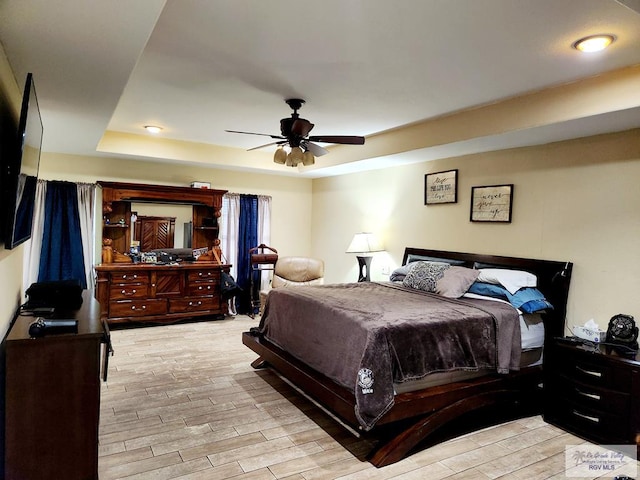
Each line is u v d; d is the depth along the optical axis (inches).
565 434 117.0
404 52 100.6
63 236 204.8
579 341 122.8
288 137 143.9
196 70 115.0
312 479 91.2
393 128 178.5
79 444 81.0
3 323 85.2
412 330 106.8
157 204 232.8
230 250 254.2
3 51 79.6
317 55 103.6
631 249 125.3
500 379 120.5
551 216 146.6
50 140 170.7
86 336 80.7
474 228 174.4
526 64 106.0
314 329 126.0
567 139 141.9
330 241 266.8
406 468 97.0
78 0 61.8
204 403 128.6
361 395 96.5
